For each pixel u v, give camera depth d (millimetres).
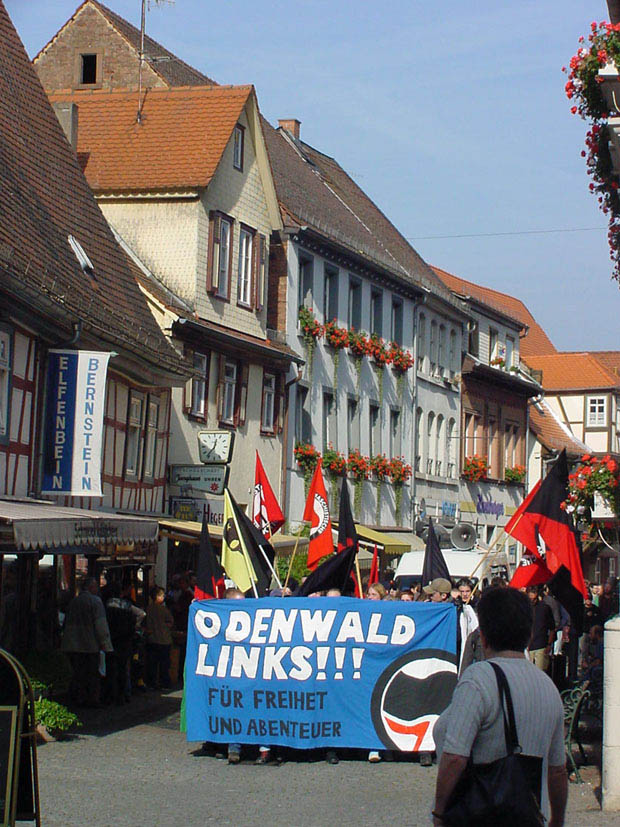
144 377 26328
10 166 23406
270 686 15148
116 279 26516
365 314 42062
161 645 23078
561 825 5832
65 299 22000
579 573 15000
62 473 21625
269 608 15391
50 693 17922
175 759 15023
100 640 19531
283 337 35906
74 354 21719
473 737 5570
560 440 63906
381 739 15000
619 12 14188
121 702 20500
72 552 21609
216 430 29328
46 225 23734
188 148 31703
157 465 28297
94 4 36938
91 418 21656
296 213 36688
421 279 47312
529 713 5617
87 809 11633
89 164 31781
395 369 44844
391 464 43500
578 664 20875
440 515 48906
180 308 30047
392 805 12047
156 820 11164
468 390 53156
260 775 13961
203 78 41344
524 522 15000
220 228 31891
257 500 20938
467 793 5559
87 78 36781
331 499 38594
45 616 22031
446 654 15109
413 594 21062
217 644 15391
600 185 14766
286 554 27797
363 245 41656
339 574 16750
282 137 49531
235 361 32656
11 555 20406
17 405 20594
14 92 26031
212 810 11680
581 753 14367
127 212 31375
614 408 69500
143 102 33094
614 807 11812
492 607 5848
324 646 15180
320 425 38375
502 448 57094
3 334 19891
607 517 15492
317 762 15102
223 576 17297
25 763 9547
